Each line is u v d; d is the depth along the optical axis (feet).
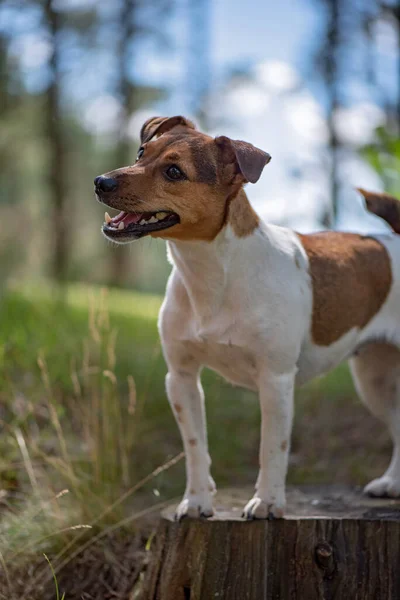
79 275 44.57
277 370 11.42
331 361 12.87
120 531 14.48
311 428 20.88
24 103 50.19
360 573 11.57
